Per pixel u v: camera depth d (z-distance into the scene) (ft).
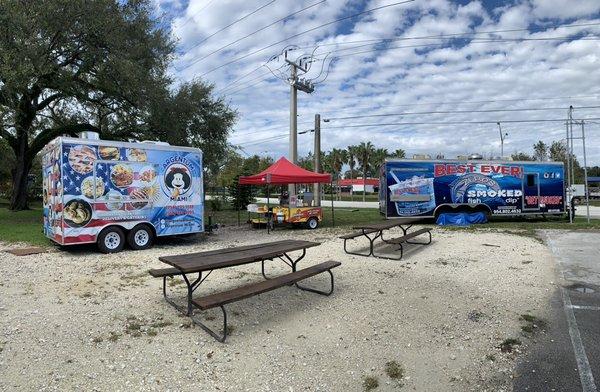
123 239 32.71
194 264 16.44
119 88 56.39
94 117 74.74
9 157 81.05
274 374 12.19
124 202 32.60
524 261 28.09
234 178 96.58
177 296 19.39
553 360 13.26
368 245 35.09
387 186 54.80
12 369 12.08
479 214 56.70
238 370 12.36
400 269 25.27
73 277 23.25
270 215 47.55
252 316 16.72
